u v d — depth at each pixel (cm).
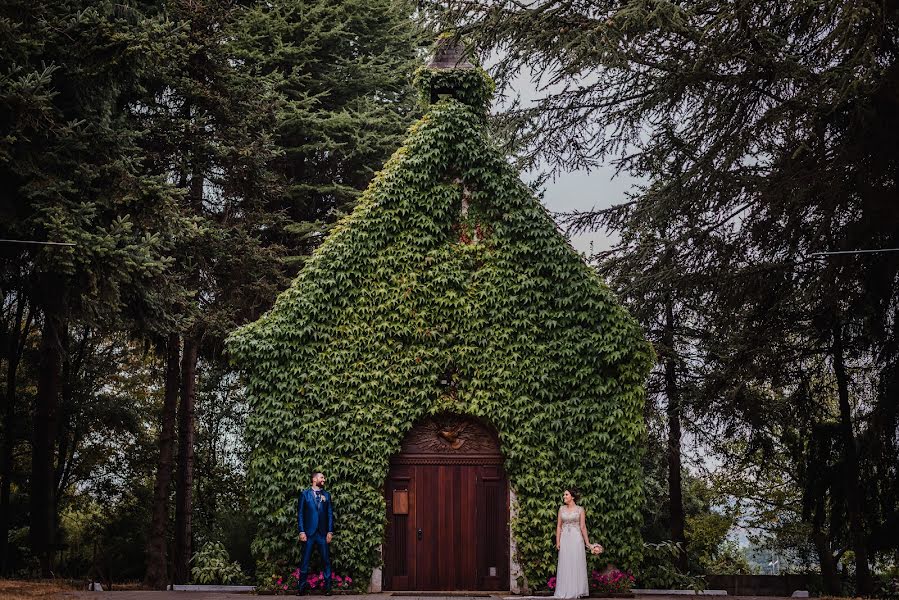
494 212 1988
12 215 1719
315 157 3266
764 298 2089
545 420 1903
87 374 3597
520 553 1869
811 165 1803
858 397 2316
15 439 3278
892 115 1717
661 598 1777
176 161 2581
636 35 1636
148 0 2208
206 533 3366
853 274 1888
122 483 3772
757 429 2675
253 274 2652
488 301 1944
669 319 2855
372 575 1870
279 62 3288
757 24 1652
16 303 2958
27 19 1700
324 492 1825
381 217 1972
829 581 2888
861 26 1551
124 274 1683
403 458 1927
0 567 2730
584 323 1941
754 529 3844
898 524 2012
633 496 1878
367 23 3472
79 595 1669
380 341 1934
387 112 3347
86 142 1784
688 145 1936
